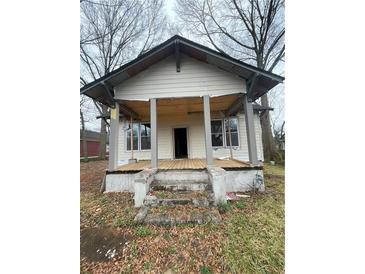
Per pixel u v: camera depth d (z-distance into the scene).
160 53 5.70
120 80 5.89
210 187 4.82
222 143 8.89
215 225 3.29
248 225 3.32
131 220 3.58
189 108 8.02
